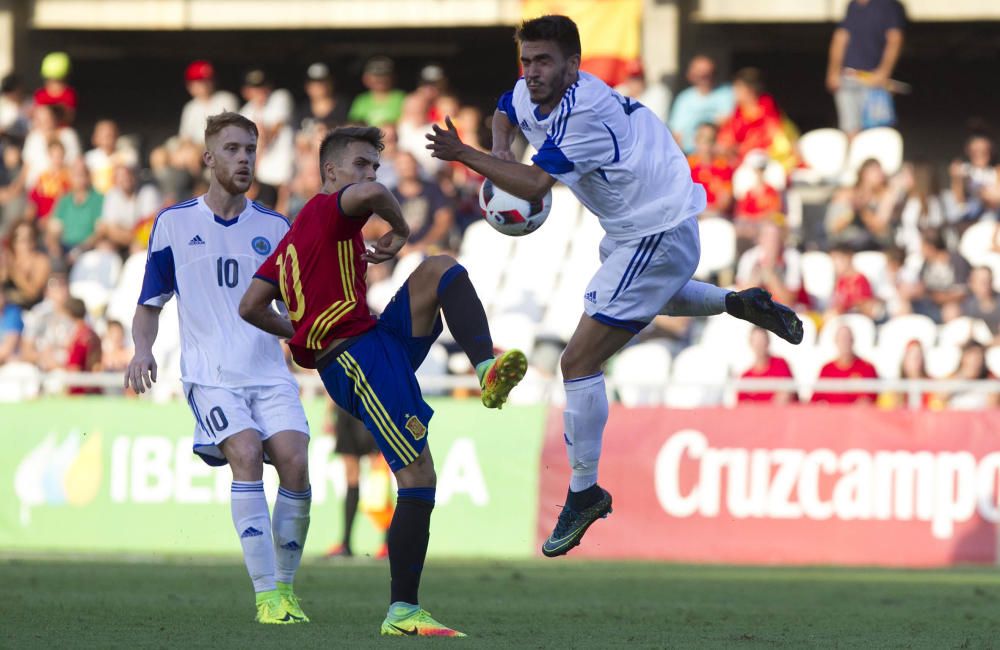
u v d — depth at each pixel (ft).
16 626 70.85
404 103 194.90
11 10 226.79
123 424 145.59
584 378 68.54
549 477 139.74
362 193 63.67
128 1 225.97
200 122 202.49
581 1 191.93
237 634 66.69
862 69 187.93
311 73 195.42
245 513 72.43
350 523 136.15
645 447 137.90
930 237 162.91
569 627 73.15
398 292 66.08
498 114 69.62
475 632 69.46
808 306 162.20
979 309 156.25
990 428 131.64
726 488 136.05
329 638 64.49
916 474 132.46
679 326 158.51
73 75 253.85
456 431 142.00
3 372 167.02
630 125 65.82
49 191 200.54
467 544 140.77
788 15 207.41
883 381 135.13
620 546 137.49
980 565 130.52
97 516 145.28
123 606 83.25
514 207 68.54
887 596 97.35
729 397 143.74
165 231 75.15
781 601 92.99
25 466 147.23
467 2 216.95
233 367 73.92
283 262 65.77
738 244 169.17
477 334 63.93
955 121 233.35
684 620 78.38
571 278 177.58
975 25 213.46
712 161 174.40
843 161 189.26
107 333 164.76
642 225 66.08
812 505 134.21
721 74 210.38
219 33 238.89
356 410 65.31
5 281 187.11
